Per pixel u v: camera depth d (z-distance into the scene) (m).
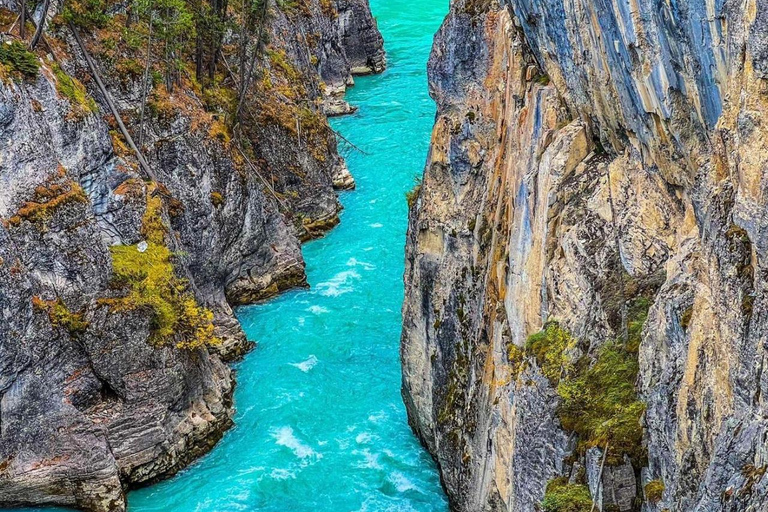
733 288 19.69
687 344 22.27
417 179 45.19
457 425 37.75
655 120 24.16
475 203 37.16
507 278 32.81
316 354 50.06
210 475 42.16
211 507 40.12
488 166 36.53
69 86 42.38
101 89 46.66
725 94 21.06
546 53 29.70
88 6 48.97
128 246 42.59
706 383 21.08
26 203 39.00
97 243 41.00
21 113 38.84
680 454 22.25
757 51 18.59
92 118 42.09
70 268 39.94
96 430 40.09
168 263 43.50
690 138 23.22
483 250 36.19
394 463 41.94
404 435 43.69
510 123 33.62
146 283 41.69
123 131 46.75
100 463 39.88
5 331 37.81
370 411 45.41
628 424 25.03
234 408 45.97
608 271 26.58
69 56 46.56
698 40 21.36
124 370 40.66
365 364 49.06
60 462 39.72
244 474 41.84
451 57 37.19
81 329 39.84
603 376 26.25
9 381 38.28
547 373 27.38
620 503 25.09
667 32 22.31
